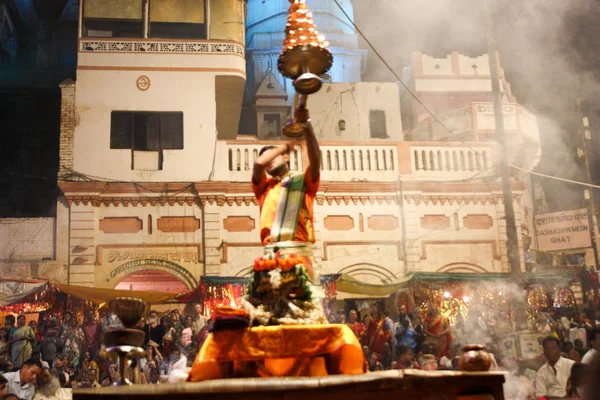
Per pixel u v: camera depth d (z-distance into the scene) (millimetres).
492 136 27969
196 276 20875
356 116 28750
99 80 22141
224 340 4449
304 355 4430
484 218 22703
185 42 22781
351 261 21703
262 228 4988
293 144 5219
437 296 19859
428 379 3857
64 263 20500
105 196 21141
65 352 16547
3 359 15141
